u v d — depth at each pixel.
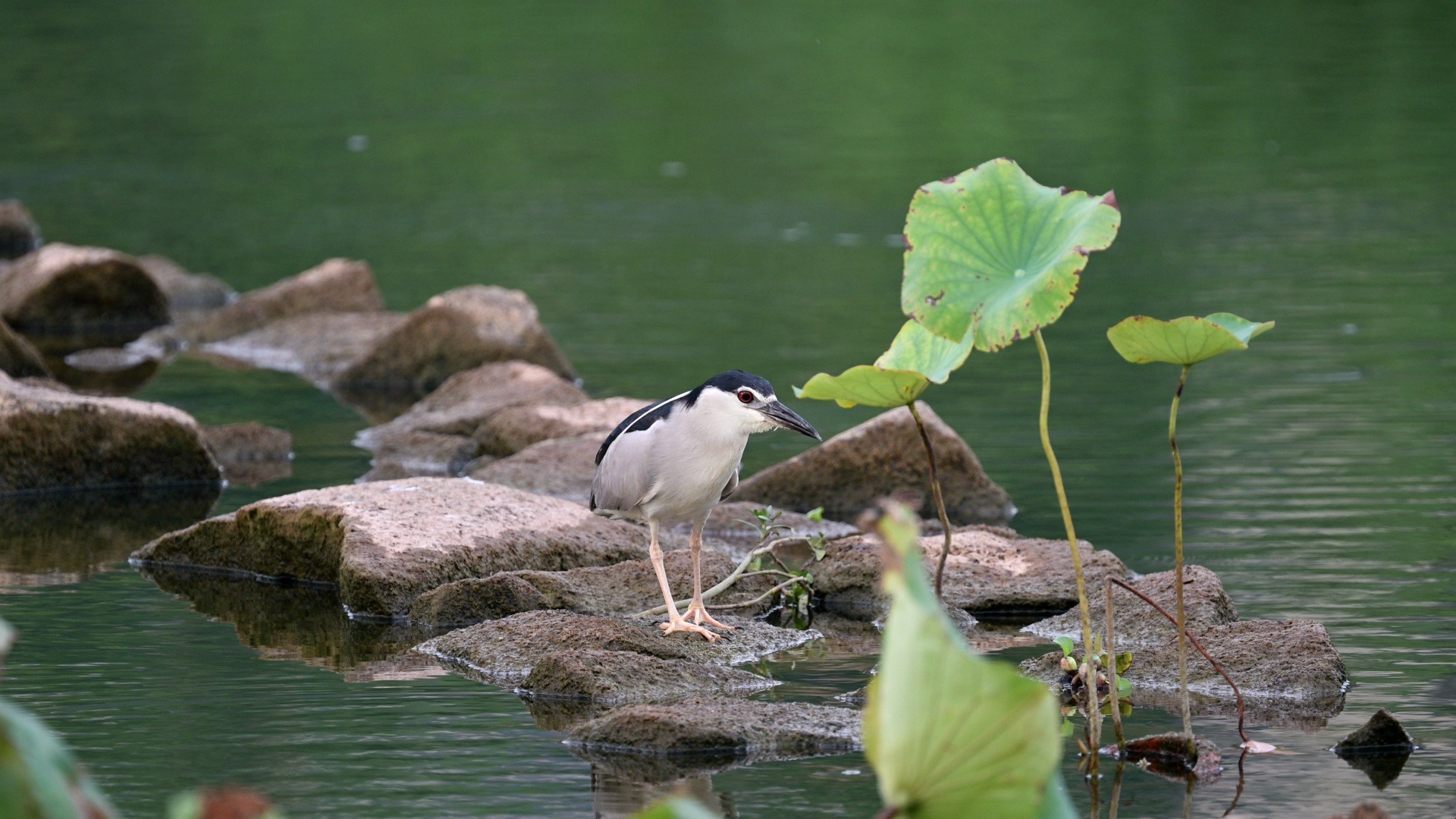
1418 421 15.98
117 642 10.18
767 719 8.41
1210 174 30.44
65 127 35.41
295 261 26.08
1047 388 7.79
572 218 29.14
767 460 15.74
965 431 16.42
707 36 44.47
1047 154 31.97
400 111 37.25
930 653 4.32
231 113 36.94
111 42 43.00
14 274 23.31
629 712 8.31
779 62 41.28
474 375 17.92
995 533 12.20
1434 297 21.88
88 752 8.12
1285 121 34.28
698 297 23.31
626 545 12.09
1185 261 24.53
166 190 30.88
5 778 3.76
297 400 18.83
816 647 10.40
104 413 14.57
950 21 44.97
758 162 32.78
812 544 11.75
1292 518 12.82
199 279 24.50
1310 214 27.55
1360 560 11.59
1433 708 8.67
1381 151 31.91
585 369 19.19
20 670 9.53
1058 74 38.94
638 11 47.66
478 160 33.31
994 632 10.68
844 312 22.19
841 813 7.30
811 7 47.62
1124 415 16.88
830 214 29.06
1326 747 8.16
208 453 14.88
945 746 4.36
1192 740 7.94
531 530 11.88
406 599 10.97
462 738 8.38
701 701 8.66
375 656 9.99
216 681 9.38
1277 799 7.43
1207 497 13.56
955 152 32.75
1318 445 15.20
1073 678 9.10
